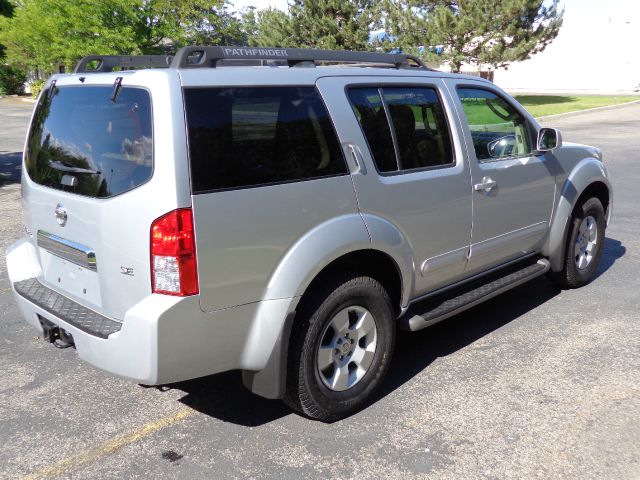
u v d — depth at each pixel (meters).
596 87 42.16
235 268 3.04
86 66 3.77
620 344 4.49
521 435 3.38
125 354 2.97
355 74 3.72
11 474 3.13
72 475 3.12
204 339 3.02
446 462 3.17
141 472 3.14
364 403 3.73
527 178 4.74
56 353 4.54
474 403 3.73
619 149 14.50
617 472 3.05
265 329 3.18
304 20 31.44
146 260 2.93
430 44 28.77
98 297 3.28
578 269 5.56
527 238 4.90
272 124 3.22
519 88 45.12
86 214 3.21
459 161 4.18
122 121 3.08
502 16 27.08
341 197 3.43
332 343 3.49
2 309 5.36
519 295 5.57
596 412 3.59
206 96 3.00
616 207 8.87
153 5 20.58
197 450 3.32
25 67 40.53
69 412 3.72
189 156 2.90
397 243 3.71
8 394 3.94
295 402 3.43
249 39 36.31
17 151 16.42
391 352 3.80
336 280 3.42
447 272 4.24
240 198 3.03
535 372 4.10
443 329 4.88
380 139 3.73
